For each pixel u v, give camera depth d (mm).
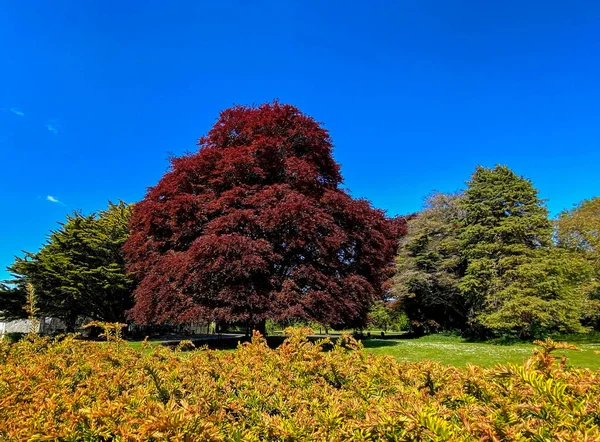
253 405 2375
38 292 21766
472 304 22156
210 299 12453
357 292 13766
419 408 1671
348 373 2826
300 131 14961
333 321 12859
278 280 13094
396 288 24125
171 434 1624
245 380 2668
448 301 24812
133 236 15648
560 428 1548
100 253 23484
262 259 12023
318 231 13336
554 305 18953
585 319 23234
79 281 21703
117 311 23750
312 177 13844
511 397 1982
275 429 1869
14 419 2051
